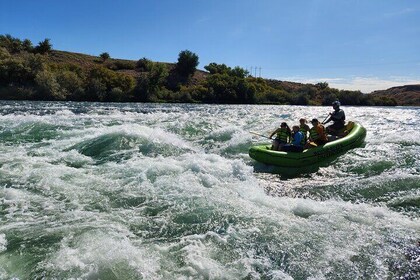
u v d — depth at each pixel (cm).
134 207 653
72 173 847
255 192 741
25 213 609
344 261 475
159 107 3612
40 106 2958
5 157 978
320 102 7200
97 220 589
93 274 422
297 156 1021
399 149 1196
